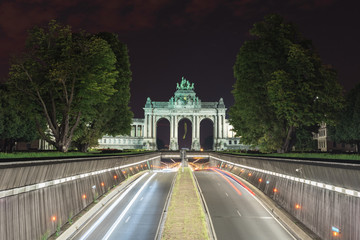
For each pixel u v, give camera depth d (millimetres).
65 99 38406
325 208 18500
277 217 25781
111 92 40656
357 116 66625
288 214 24750
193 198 32656
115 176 39969
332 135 75625
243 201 32438
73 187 23391
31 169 16062
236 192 38094
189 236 19953
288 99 42594
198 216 25078
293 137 49219
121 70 55969
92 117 47531
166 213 26312
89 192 27688
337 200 17109
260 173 38281
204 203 31453
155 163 96625
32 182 16609
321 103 44531
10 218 14336
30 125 59844
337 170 16766
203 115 198375
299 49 43406
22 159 15469
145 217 24984
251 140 57656
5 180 13930
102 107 52125
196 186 43000
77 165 23938
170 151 117438
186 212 26453
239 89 52000
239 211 28000
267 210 28312
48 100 38844
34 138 62219
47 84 35938
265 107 49375
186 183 44125
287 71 46469
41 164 17109
